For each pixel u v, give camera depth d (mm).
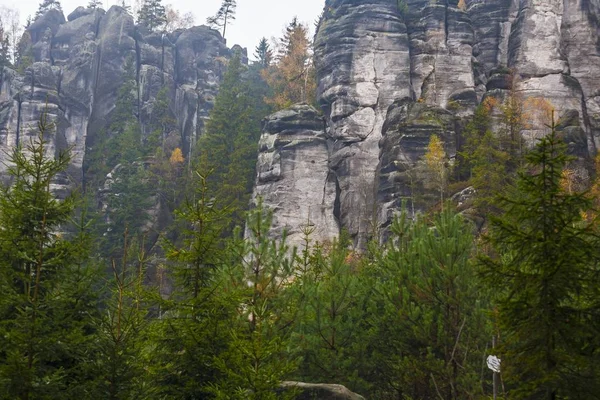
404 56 83375
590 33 81812
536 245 12688
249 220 21328
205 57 123375
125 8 134625
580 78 80500
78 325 15656
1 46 125312
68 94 104562
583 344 12500
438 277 21891
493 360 16906
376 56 83250
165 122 105250
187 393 16391
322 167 78062
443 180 67812
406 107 77062
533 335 12508
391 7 86125
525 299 12484
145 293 16547
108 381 15484
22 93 98562
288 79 101625
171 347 16828
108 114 107062
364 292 25281
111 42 113312
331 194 76625
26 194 15695
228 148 84750
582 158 70250
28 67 101125
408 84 82062
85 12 129375
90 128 104688
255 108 103625
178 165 91625
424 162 69812
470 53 83938
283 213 74938
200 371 16641
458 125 75750
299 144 78312
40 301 14719
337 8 88625
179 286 18141
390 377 24594
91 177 95812
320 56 86188
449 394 21938
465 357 20969
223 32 137250
